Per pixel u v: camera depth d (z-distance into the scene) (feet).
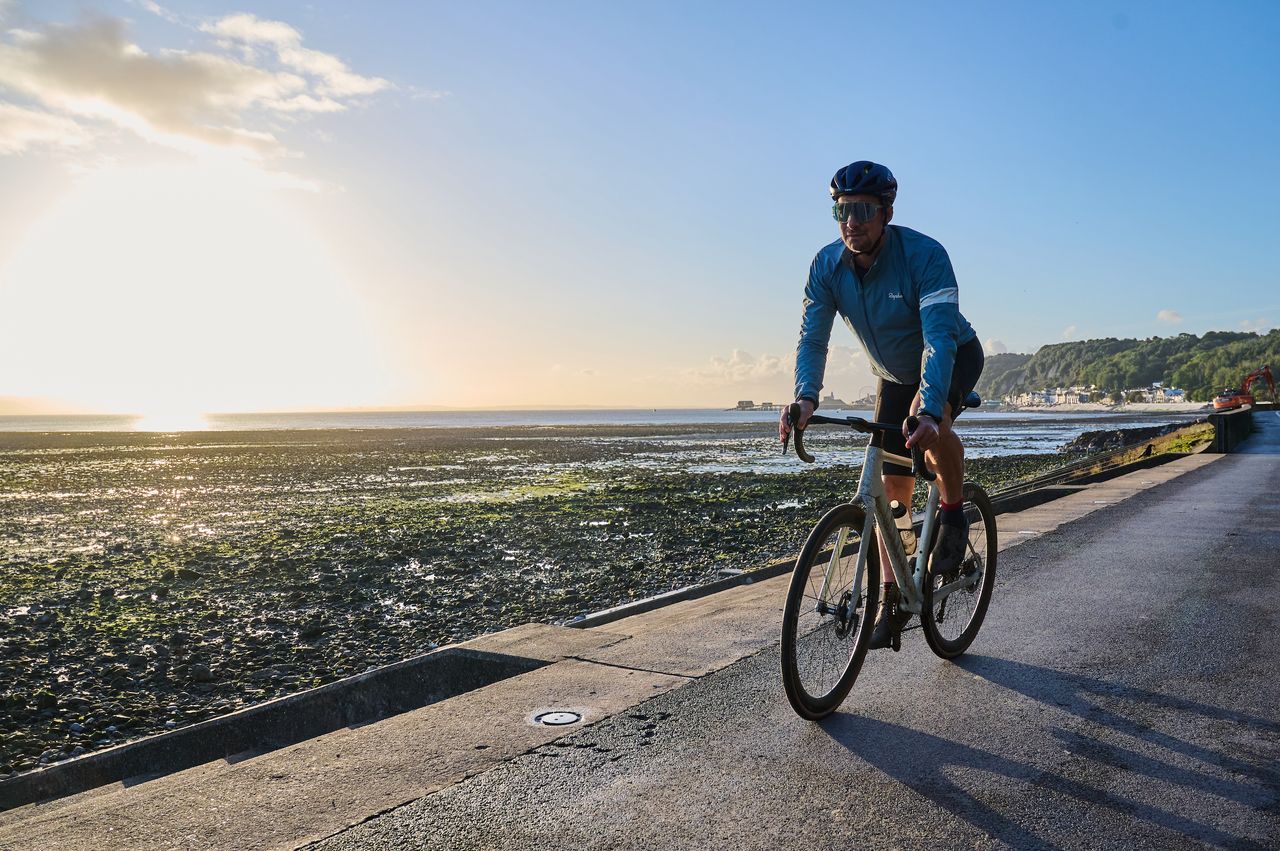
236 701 22.93
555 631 15.31
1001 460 129.08
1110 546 22.89
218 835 7.73
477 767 9.20
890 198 11.07
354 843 7.57
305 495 82.79
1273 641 13.88
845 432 290.35
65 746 19.76
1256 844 7.53
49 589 38.47
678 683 11.99
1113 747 9.70
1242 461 57.21
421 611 33.09
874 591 11.42
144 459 151.84
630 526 56.85
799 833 7.75
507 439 253.03
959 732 10.18
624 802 8.36
